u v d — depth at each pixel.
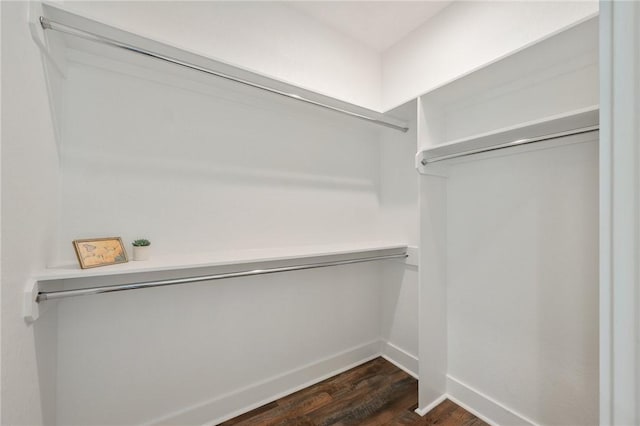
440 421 1.57
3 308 0.71
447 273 1.79
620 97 0.32
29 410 0.87
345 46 2.07
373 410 1.64
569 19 1.26
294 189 1.86
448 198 1.79
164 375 1.42
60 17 0.96
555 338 1.33
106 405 1.29
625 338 0.32
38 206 0.94
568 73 1.27
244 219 1.67
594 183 1.22
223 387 1.59
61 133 1.18
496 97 1.53
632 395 0.31
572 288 1.28
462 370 1.71
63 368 1.20
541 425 1.37
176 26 1.44
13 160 0.75
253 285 1.69
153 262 1.25
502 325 1.53
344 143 2.10
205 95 1.54
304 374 1.87
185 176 1.48
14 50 0.76
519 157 1.46
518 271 1.46
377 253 2.20
